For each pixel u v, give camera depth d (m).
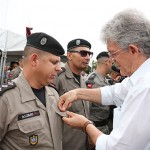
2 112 1.60
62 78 2.83
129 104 1.41
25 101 1.68
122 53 1.53
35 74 1.74
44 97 1.83
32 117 1.67
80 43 2.95
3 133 1.63
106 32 1.55
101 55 3.86
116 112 1.73
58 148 1.81
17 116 1.62
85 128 1.73
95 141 1.59
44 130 1.69
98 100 2.22
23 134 1.62
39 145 1.66
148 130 1.33
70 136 2.56
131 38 1.46
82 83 2.98
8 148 1.64
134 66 1.53
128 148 1.37
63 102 1.99
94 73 3.79
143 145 1.37
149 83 1.36
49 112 1.78
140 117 1.34
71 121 1.79
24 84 1.72
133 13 1.52
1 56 6.19
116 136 1.43
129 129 1.36
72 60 2.95
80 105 2.72
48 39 1.70
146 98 1.33
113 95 2.19
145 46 1.47
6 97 1.63
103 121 3.60
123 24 1.49
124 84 2.12
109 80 4.55
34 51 1.71
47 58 1.71
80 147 2.60
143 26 1.47
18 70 6.68
